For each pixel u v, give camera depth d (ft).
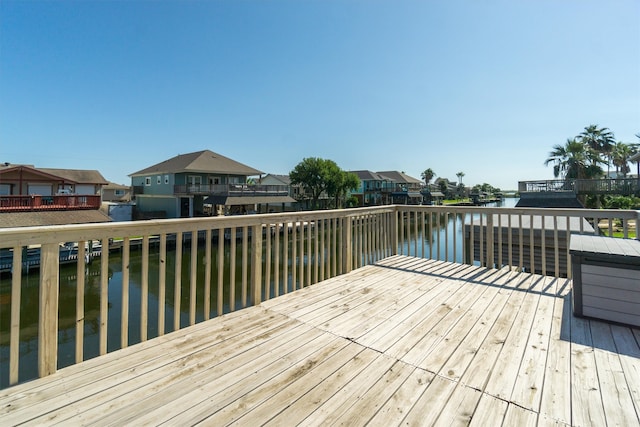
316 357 6.08
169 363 5.82
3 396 4.70
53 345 5.44
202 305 29.81
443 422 4.19
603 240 9.07
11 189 65.16
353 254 14.30
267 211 98.48
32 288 34.32
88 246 44.98
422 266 13.64
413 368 5.65
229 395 4.83
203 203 77.30
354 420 4.25
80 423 4.15
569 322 7.66
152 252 52.08
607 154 88.63
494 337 6.91
